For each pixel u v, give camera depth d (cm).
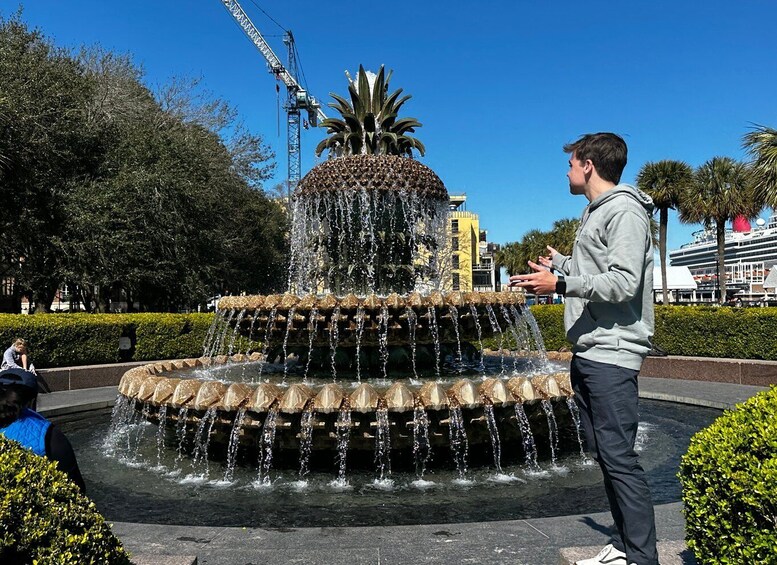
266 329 721
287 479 566
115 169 2347
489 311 720
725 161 3008
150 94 2859
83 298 2620
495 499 503
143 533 376
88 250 2116
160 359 1466
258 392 573
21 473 202
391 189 794
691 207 3030
